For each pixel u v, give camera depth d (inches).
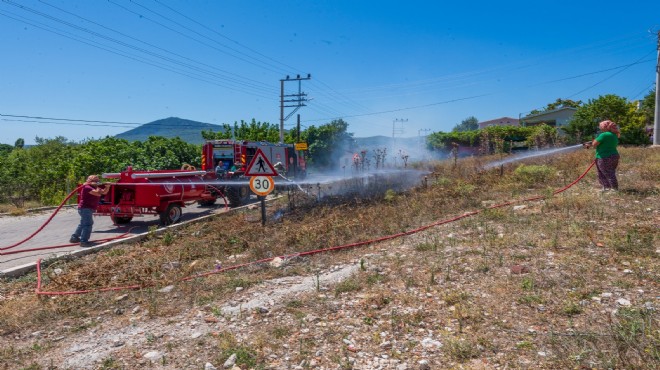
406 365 139.3
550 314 162.2
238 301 207.5
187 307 206.4
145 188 426.6
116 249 331.3
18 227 479.2
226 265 275.0
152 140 1146.7
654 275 184.5
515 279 195.6
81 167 813.2
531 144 947.3
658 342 133.4
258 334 167.5
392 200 434.6
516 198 378.3
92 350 166.9
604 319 153.6
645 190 348.8
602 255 213.9
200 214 532.4
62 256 307.4
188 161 1127.6
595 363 129.2
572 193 370.0
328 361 145.8
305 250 287.3
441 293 189.9
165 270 267.7
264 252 292.2
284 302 198.5
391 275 219.8
